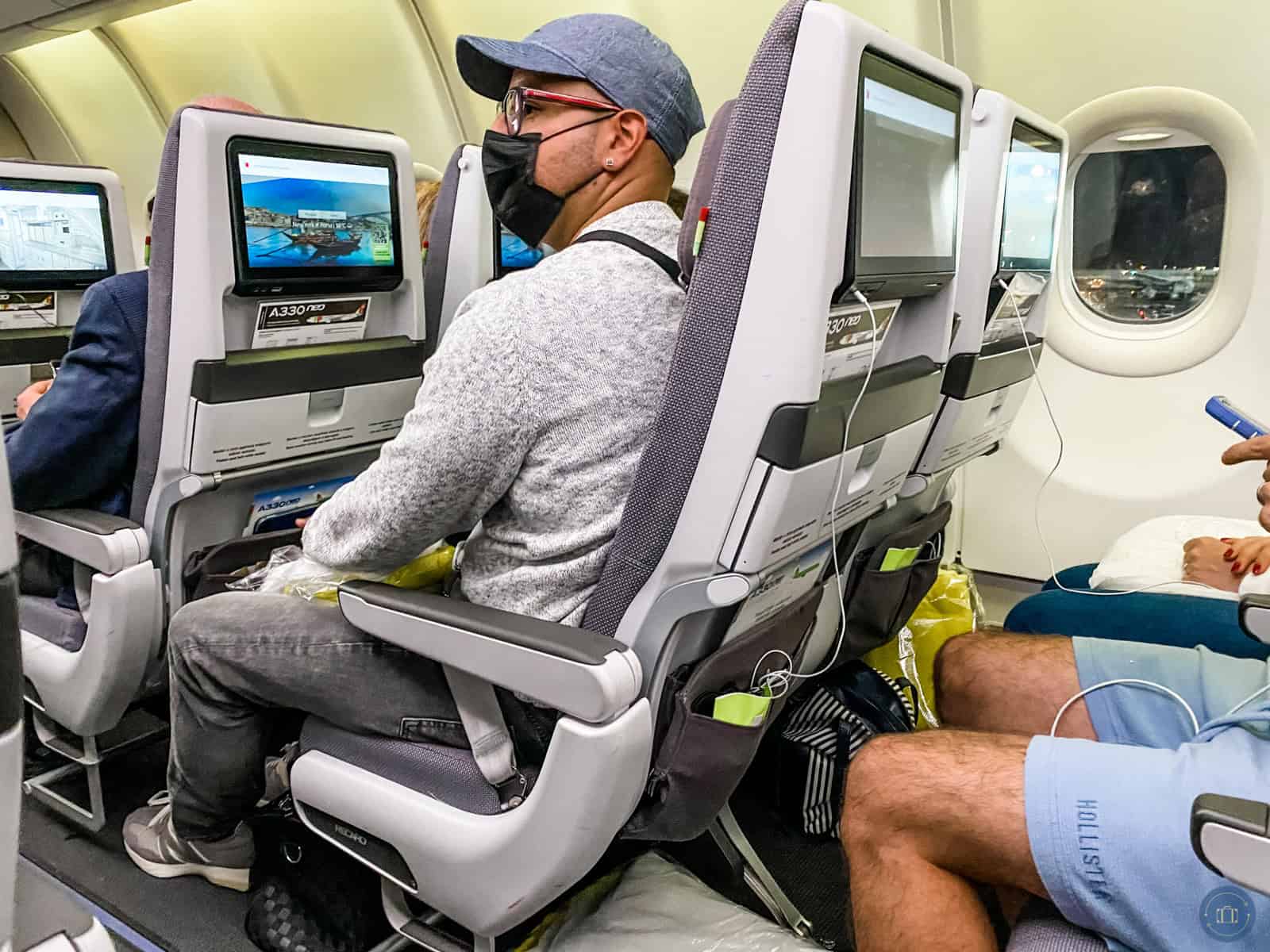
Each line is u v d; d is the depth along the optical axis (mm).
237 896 1787
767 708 1367
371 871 1625
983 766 1162
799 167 1069
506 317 1228
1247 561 2053
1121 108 2873
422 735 1399
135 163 6180
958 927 1148
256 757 1567
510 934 1663
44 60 6055
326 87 4707
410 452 1262
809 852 2029
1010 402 2307
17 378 2295
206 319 1621
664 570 1246
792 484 1166
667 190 1512
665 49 1459
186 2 4676
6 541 672
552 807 1188
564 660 1136
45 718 2131
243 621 1449
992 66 3033
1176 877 1014
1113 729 1507
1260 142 2732
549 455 1269
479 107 4250
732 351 1144
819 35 1043
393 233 1964
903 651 2320
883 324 1394
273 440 1830
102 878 1829
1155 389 3051
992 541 3418
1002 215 1810
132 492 1870
